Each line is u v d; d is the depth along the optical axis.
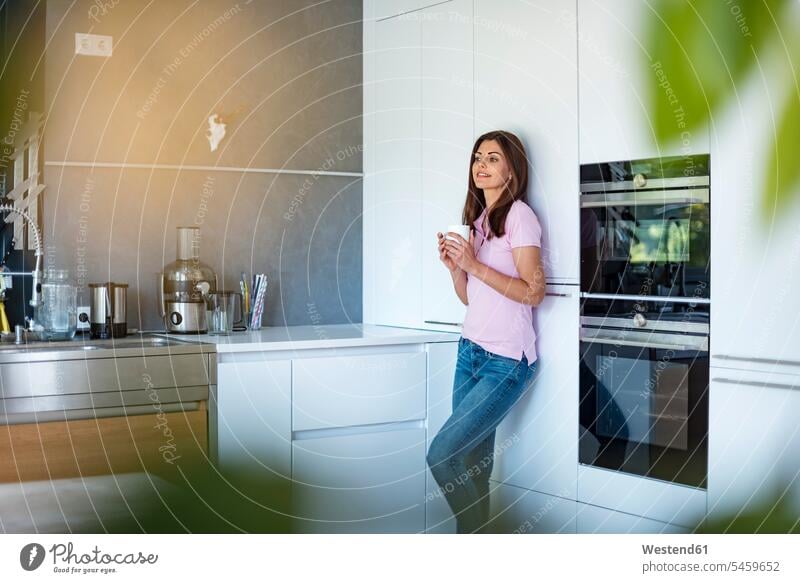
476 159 3.16
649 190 2.90
